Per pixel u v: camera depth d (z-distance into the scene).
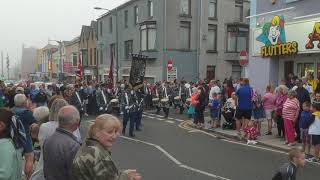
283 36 18.27
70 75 60.72
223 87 22.14
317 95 12.18
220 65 39.19
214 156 12.29
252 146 14.07
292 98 13.70
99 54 53.81
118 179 3.86
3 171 4.44
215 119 18.12
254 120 15.68
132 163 11.29
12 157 4.57
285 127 13.83
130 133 16.27
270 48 19.00
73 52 68.94
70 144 4.54
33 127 7.29
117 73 42.03
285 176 6.47
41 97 18.70
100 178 3.74
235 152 12.94
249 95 15.32
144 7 39.94
